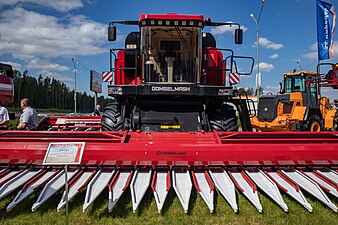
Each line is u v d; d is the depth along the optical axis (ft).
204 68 21.24
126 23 22.30
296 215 11.68
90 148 12.07
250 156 12.31
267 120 44.86
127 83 21.76
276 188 11.71
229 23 22.11
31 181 11.78
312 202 12.55
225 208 12.05
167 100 19.92
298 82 46.93
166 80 20.65
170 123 19.19
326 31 43.21
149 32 20.34
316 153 12.53
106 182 11.94
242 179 12.60
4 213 11.59
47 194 11.16
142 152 12.08
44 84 287.28
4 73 44.06
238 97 23.20
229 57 21.02
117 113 20.12
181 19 19.69
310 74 45.93
